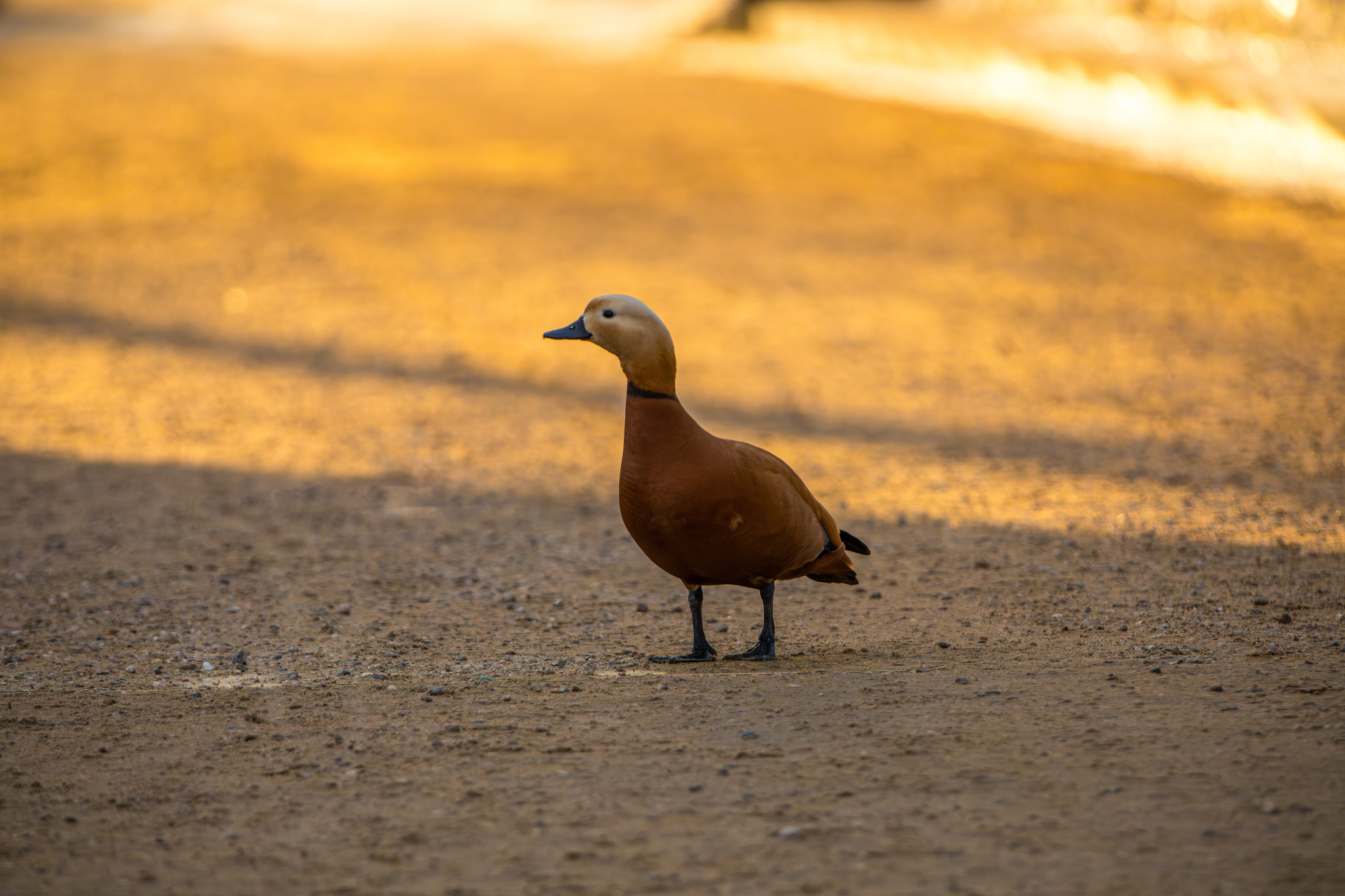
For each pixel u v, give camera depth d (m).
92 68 44.44
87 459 14.54
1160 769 5.30
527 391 17.89
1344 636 7.58
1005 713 6.14
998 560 10.16
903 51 43.22
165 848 4.98
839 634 8.39
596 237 26.30
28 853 4.95
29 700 7.05
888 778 5.37
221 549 11.14
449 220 27.62
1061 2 42.62
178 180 30.77
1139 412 15.88
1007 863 4.58
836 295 22.48
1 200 29.08
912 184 30.33
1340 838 4.64
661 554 7.16
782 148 33.62
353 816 5.23
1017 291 22.56
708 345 19.83
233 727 6.48
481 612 9.16
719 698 6.64
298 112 37.53
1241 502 11.71
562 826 5.05
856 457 14.36
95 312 21.83
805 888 4.46
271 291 23.09
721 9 51.31
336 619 8.98
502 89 41.12
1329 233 25.59
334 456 14.80
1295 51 33.09
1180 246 25.19
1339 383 16.64
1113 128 34.94
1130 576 9.44
